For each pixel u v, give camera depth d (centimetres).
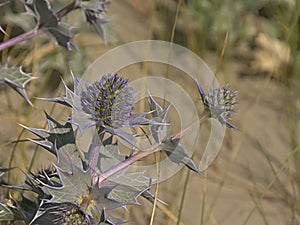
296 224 64
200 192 66
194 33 79
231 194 66
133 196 43
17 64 66
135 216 62
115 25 73
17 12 58
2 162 59
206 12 79
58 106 67
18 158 63
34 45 67
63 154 44
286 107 75
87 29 67
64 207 42
